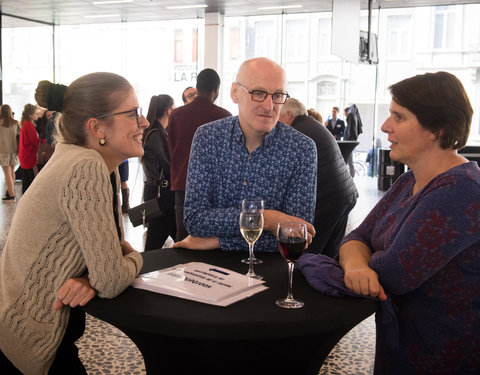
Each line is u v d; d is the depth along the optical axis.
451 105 1.32
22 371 1.32
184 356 1.42
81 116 1.39
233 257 1.74
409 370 1.42
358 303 1.30
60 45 12.14
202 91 3.28
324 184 2.76
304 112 2.98
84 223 1.26
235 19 10.99
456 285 1.34
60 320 1.32
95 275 1.28
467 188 1.27
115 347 2.74
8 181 7.53
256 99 1.75
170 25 11.48
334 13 5.86
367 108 10.78
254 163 1.88
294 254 1.28
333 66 10.75
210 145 1.90
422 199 1.33
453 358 1.36
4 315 1.29
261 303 1.29
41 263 1.31
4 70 11.30
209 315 1.20
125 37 11.80
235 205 1.92
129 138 1.44
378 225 1.57
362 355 2.68
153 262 1.67
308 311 1.23
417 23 10.14
